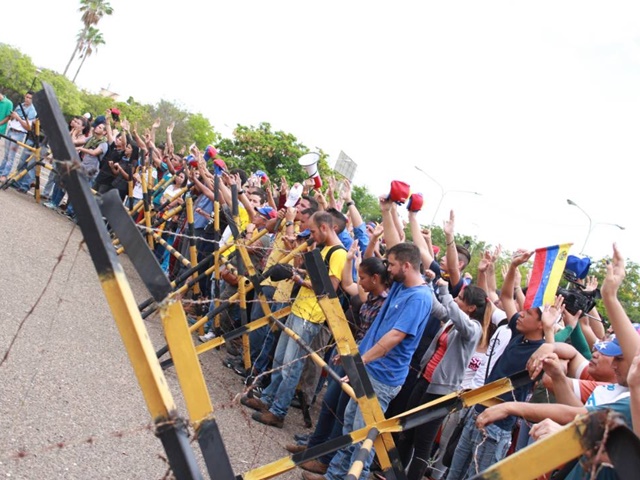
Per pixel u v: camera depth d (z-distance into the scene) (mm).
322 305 3896
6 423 3984
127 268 10602
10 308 5980
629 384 2346
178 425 1873
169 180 11523
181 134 52031
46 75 44812
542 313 4594
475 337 5219
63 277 7848
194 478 1853
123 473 4066
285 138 22609
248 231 8461
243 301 6938
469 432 5148
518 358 4781
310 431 6660
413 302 4836
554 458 1788
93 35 66562
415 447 5301
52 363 5215
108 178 12609
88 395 4934
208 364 7324
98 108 52031
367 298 6121
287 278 6414
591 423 1748
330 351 6797
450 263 6414
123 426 4695
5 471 3484
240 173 10430
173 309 2170
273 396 6535
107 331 6664
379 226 6434
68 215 12727
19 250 8141
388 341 4742
